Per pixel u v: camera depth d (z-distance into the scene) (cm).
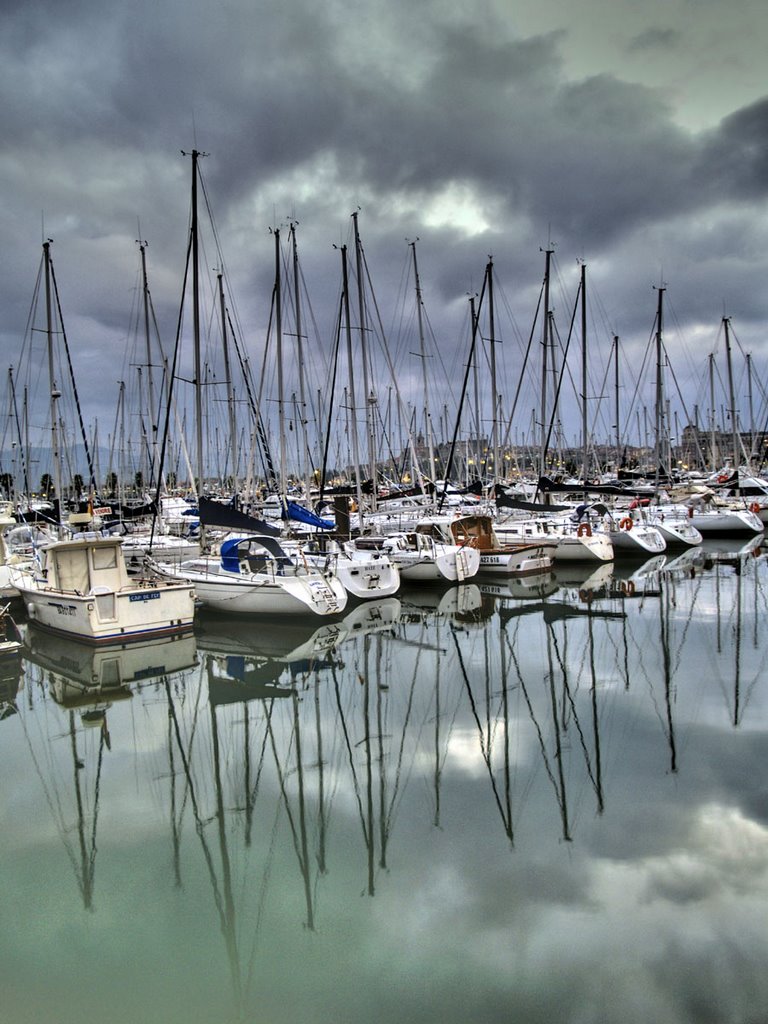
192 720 1147
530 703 1165
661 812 773
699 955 546
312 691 1278
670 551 3050
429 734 1055
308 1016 504
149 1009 515
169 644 1590
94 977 550
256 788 897
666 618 1756
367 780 906
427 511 2762
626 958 545
